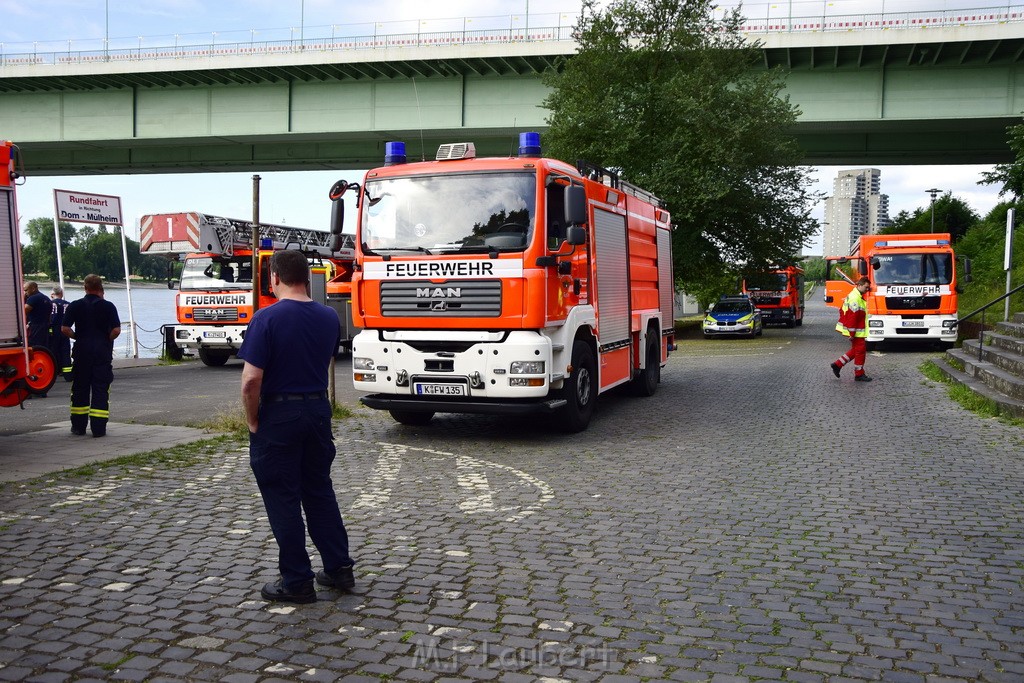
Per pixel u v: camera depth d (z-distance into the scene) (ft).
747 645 12.92
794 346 87.76
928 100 99.76
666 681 11.71
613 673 11.95
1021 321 53.57
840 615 14.16
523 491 23.08
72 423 31.78
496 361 29.66
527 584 15.61
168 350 75.61
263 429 14.48
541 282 29.40
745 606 14.55
